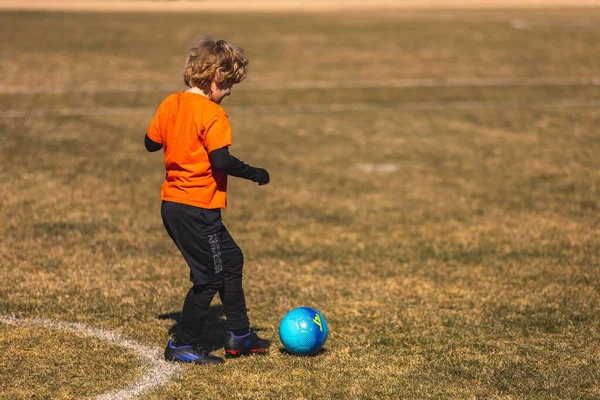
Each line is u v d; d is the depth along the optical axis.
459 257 10.30
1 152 16.02
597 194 13.96
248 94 25.73
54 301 8.04
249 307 8.20
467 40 40.78
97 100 23.59
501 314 8.08
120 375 6.26
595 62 33.81
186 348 6.55
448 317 7.98
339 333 7.45
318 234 11.40
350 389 6.11
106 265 9.46
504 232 11.55
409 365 6.67
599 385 6.31
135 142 17.86
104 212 12.05
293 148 18.05
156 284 8.80
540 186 14.58
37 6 68.19
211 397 5.89
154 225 11.47
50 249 10.02
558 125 21.11
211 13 62.53
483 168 16.17
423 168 16.17
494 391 6.14
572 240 11.10
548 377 6.43
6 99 22.97
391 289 8.95
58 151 16.45
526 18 59.72
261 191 14.01
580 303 8.45
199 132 6.01
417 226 11.91
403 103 24.62
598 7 82.94
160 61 32.28
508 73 30.77
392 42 39.69
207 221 6.13
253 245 10.73
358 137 19.42
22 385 6.00
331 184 14.70
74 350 6.74
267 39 40.22
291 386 6.14
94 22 46.69
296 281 9.17
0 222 11.16
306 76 29.70
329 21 53.16
